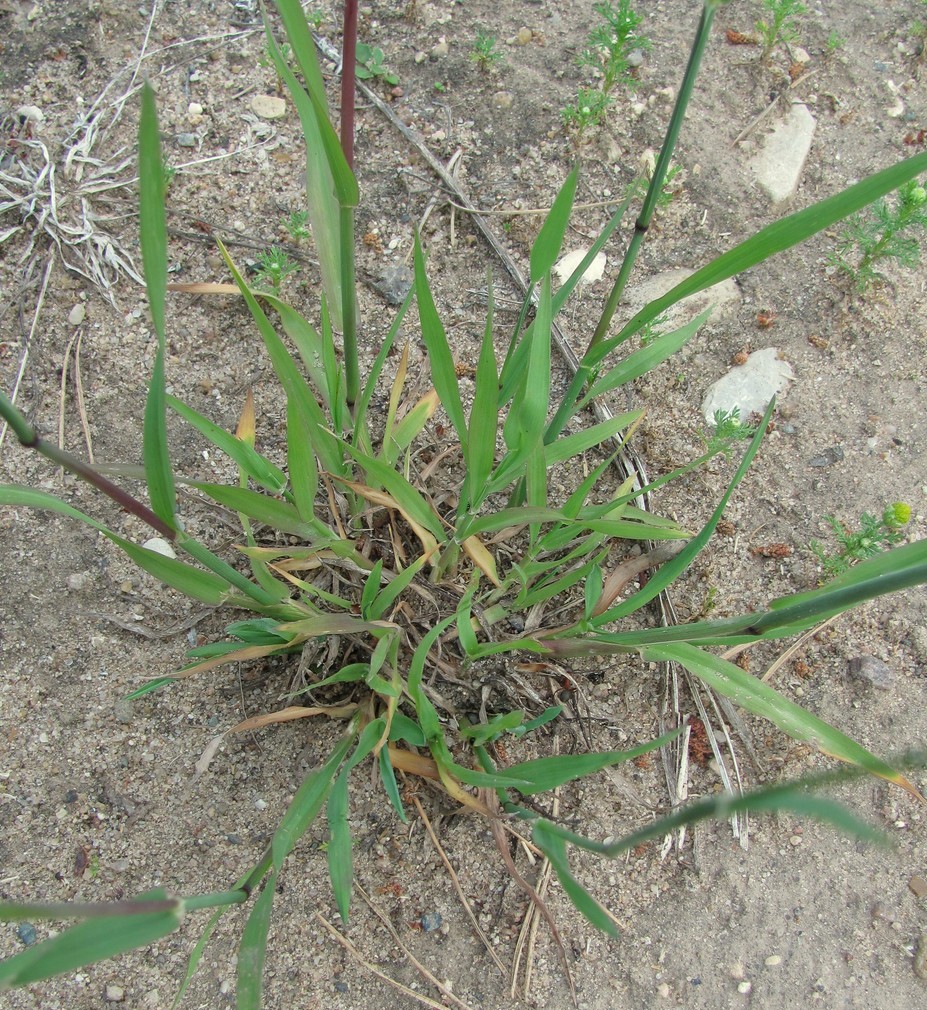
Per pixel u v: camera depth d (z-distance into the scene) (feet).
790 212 1.29
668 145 0.72
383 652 0.86
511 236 1.25
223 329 1.17
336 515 1.02
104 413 1.12
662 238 1.26
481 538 1.08
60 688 1.01
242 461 0.86
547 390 0.78
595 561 0.93
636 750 0.71
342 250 0.80
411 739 0.90
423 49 1.35
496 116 1.31
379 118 1.30
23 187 1.18
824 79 1.38
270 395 1.15
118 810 0.98
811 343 1.22
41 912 0.44
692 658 0.87
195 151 1.25
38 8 1.31
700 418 1.18
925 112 1.37
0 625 1.03
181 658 1.03
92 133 1.22
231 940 0.95
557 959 0.96
